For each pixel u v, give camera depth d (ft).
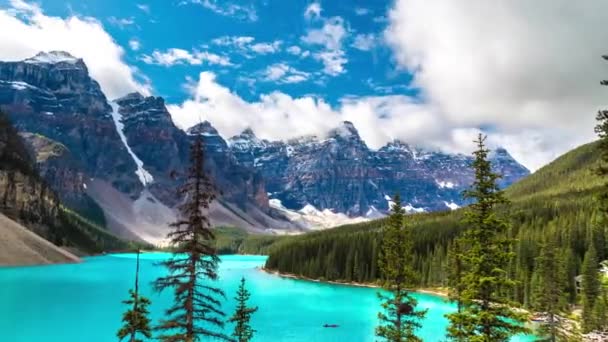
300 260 650.43
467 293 89.81
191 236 79.71
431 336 266.98
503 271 86.99
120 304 343.26
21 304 333.83
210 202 79.51
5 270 535.60
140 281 493.36
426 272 504.43
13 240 610.24
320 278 593.83
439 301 415.03
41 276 505.66
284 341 254.47
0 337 239.50
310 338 263.08
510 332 88.74
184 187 79.15
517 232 442.09
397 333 125.90
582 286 288.92
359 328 292.81
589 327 238.89
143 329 116.78
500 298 89.45
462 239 93.40
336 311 359.46
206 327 267.80
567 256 345.10
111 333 249.34
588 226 397.19
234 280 573.33
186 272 79.05
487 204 90.27
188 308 79.41
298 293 469.98
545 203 578.25
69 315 298.56
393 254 128.98
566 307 288.51
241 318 162.20
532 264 369.71
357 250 579.48
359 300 423.64
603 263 97.91
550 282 186.39
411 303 128.16
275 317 329.31
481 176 92.27
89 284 457.27
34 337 240.53
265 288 505.66
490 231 89.25
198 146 79.82
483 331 89.51
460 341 98.68
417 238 558.56
